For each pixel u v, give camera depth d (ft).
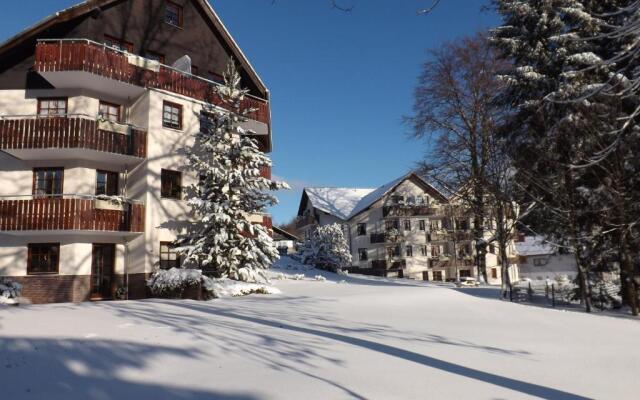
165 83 64.34
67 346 21.20
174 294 52.37
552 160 56.90
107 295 60.18
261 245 63.41
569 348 26.68
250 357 21.25
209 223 59.98
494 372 20.21
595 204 54.70
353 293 60.39
